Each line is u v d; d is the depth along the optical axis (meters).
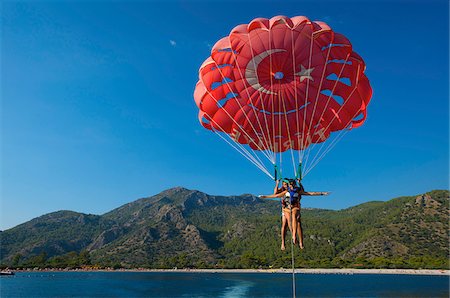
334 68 18.55
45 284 127.94
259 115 19.75
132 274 198.25
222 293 94.19
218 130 20.41
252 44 18.17
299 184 15.52
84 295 91.94
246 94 19.50
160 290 103.00
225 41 18.08
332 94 18.75
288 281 131.12
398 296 82.38
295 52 18.12
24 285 124.00
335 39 17.39
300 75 18.75
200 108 19.55
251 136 20.16
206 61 18.75
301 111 19.44
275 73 19.05
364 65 17.89
